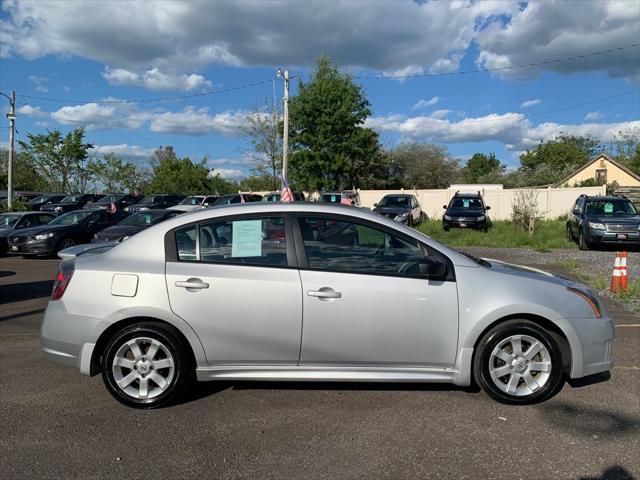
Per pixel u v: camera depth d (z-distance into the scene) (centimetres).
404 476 326
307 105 3228
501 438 374
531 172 5531
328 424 398
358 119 3322
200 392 462
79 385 484
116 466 340
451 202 2308
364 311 418
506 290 425
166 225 444
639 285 968
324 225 438
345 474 329
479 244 1878
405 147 6019
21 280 1141
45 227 1611
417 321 420
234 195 2588
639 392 457
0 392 467
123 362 425
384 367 428
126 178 4459
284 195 2425
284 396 452
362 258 431
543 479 321
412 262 432
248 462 344
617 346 594
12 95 2933
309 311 418
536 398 427
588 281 1056
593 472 328
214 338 421
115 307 420
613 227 1595
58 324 429
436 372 429
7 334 668
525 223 2134
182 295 419
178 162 5288
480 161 8794
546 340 422
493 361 426
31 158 3969
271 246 433
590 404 431
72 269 436
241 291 419
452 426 393
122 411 425
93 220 1720
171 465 341
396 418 407
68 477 327
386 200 2520
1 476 328
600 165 4588
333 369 427
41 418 412
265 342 422
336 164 3234
